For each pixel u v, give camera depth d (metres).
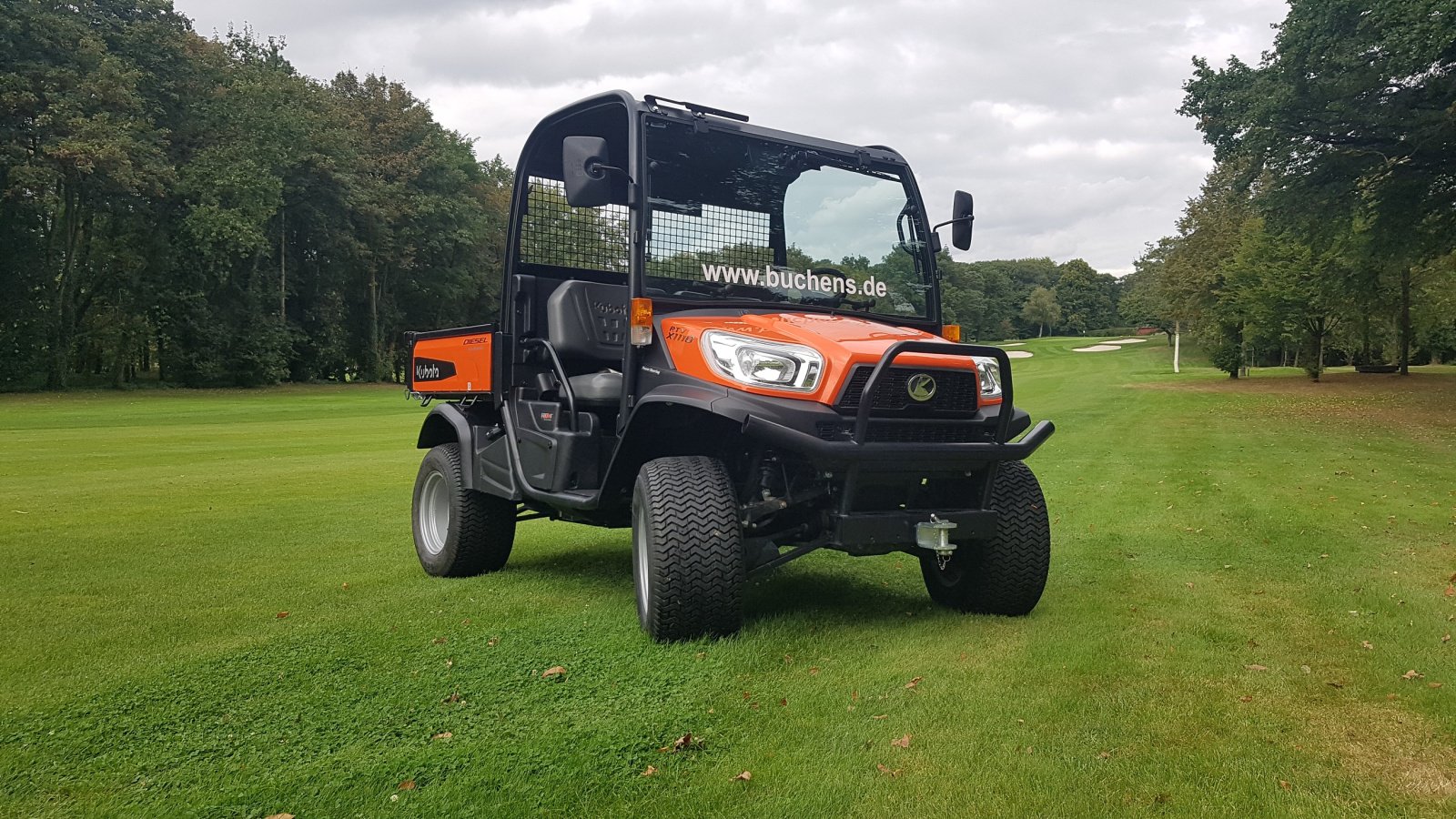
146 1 38.56
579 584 5.47
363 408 31.81
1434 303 38.72
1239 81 22.36
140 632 4.35
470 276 55.31
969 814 2.41
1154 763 2.74
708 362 4.03
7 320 37.69
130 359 44.41
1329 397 27.16
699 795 2.55
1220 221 42.38
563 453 4.73
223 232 37.41
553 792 2.59
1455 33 16.16
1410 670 3.63
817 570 5.84
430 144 52.00
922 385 3.97
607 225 5.60
